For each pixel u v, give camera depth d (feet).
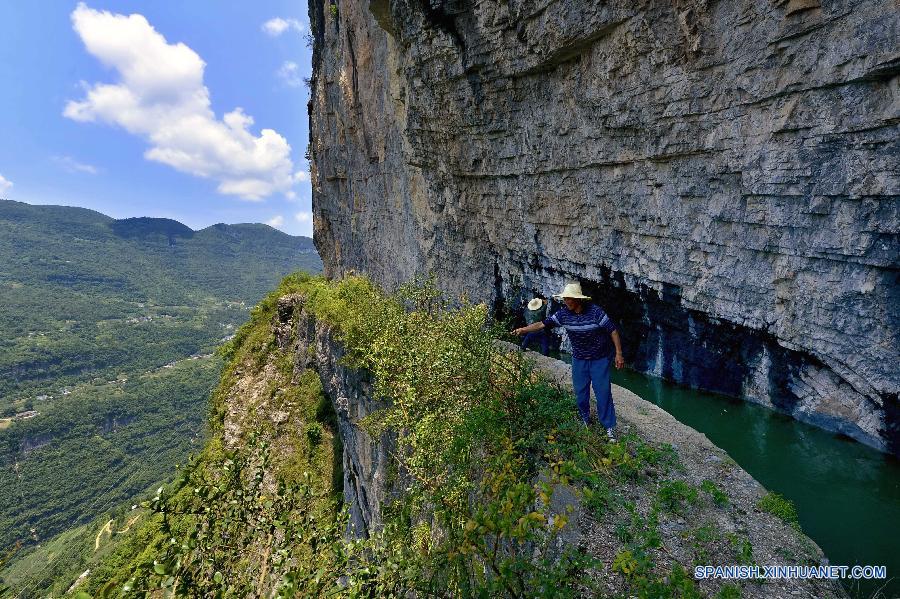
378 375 26.48
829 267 21.12
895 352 19.24
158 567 9.18
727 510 13.46
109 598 9.46
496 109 38.19
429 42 39.06
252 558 10.56
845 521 17.56
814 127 19.84
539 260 41.37
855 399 21.62
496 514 8.91
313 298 64.18
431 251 53.52
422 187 51.98
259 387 81.46
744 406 27.63
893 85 17.07
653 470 14.82
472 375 18.56
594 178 32.83
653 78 25.88
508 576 8.36
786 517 13.30
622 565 9.16
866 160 18.43
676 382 32.53
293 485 11.76
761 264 24.26
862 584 14.19
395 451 26.96
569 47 29.50
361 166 69.67
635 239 31.45
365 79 59.62
